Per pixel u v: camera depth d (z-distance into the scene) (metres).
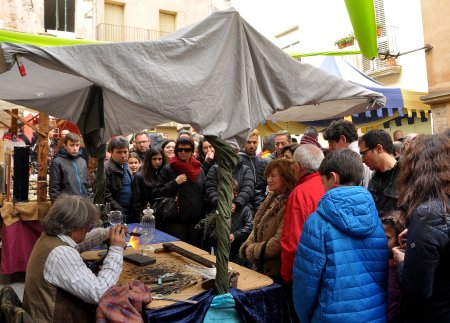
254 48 2.21
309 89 2.41
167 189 3.91
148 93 1.86
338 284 1.65
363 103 3.03
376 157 2.67
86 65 1.74
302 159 2.39
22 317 1.71
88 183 4.77
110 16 14.28
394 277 1.90
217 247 2.07
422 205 1.48
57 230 1.98
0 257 4.86
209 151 4.53
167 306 1.88
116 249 2.05
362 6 2.90
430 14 7.20
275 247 2.41
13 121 5.47
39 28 11.90
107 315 1.74
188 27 2.32
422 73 9.81
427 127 9.01
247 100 2.16
